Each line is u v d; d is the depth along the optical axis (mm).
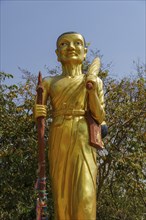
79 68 8547
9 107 18031
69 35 8539
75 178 7395
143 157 16750
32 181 16500
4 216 16453
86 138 7734
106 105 17469
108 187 18719
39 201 7145
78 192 7266
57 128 7805
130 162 16219
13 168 16781
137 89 18203
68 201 7352
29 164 16641
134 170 16734
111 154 16391
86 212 7156
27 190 16547
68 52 8430
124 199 19688
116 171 17000
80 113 7910
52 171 7719
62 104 7965
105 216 19359
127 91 18266
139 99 17922
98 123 7992
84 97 8023
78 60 8477
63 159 7602
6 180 16422
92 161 7641
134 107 17453
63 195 7414
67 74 8422
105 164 16766
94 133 7766
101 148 7867
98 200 18438
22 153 16562
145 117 17578
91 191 7336
